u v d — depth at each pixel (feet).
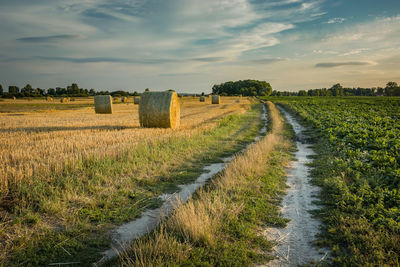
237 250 13.60
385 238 13.66
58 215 17.20
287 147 41.04
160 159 31.22
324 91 578.66
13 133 45.34
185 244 13.78
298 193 22.31
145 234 15.44
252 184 23.31
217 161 32.94
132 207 19.12
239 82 566.36
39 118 79.41
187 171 28.35
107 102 102.63
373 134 44.52
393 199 18.11
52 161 25.07
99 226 16.29
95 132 47.98
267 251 13.92
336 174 25.64
